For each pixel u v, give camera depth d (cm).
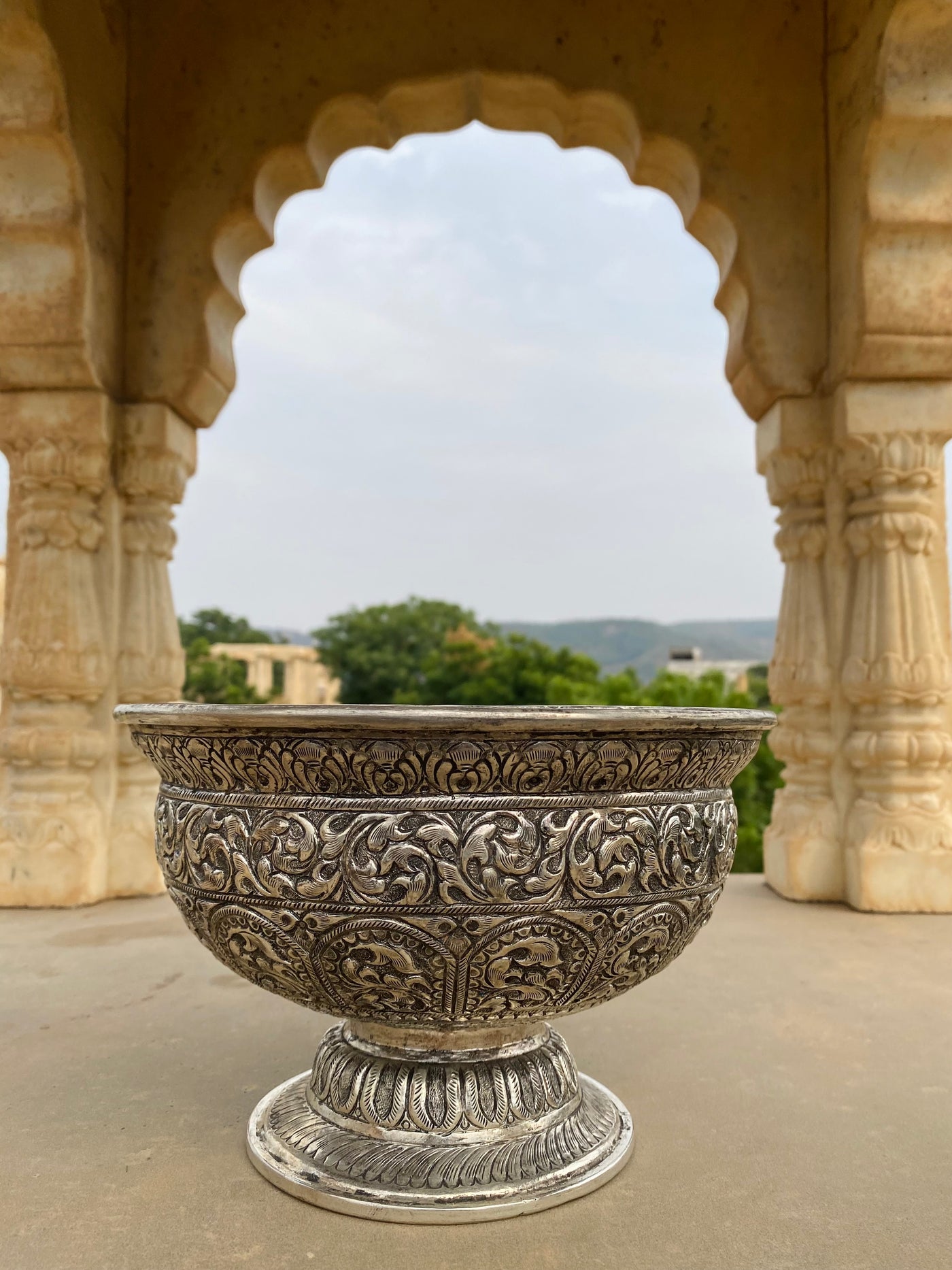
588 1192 154
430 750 133
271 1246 138
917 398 371
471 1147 155
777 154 398
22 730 377
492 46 399
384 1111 159
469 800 136
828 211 395
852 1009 252
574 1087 174
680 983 276
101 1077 203
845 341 375
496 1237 140
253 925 146
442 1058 163
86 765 382
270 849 141
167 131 404
